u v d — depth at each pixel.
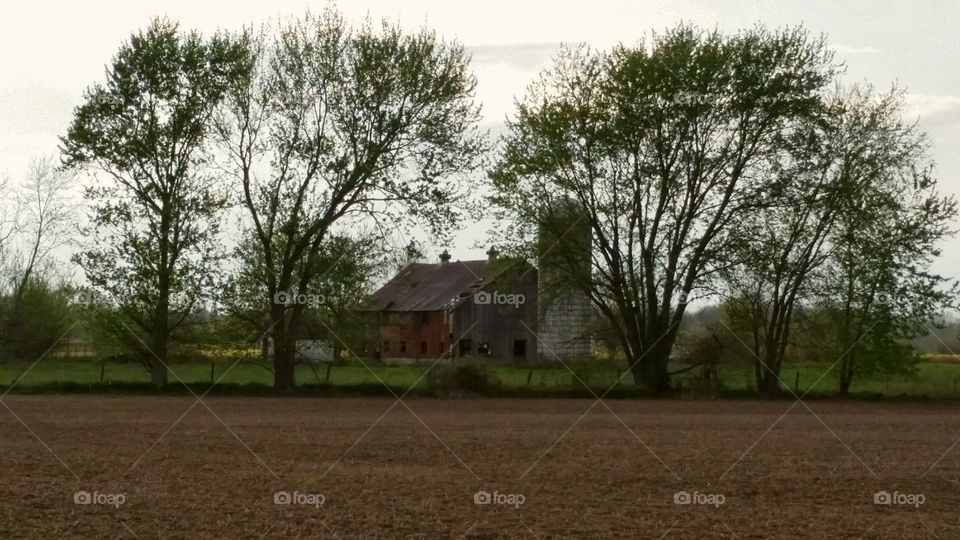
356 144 45.50
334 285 45.62
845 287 47.03
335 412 35.44
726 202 46.59
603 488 19.72
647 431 29.83
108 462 22.45
